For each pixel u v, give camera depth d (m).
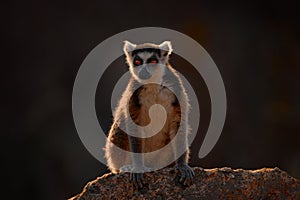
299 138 65.69
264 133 65.38
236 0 73.81
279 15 74.00
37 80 67.69
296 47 72.19
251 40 71.56
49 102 66.56
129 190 24.41
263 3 74.38
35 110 66.56
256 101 67.38
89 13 70.81
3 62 67.81
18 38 68.88
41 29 69.56
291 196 24.75
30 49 68.81
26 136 65.56
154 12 71.19
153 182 24.53
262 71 69.50
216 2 73.06
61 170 63.50
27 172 64.38
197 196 24.33
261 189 24.58
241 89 67.50
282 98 68.31
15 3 69.69
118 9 71.06
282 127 66.19
